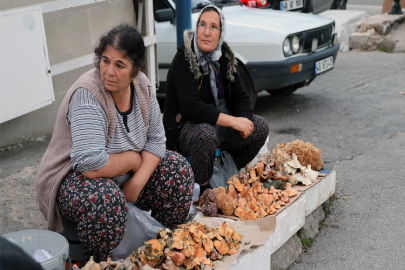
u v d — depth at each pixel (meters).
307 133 5.20
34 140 4.32
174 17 5.68
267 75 5.36
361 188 3.86
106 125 2.25
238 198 3.00
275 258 2.81
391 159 4.42
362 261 2.93
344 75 7.69
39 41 4.04
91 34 4.67
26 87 3.98
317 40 5.67
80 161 2.15
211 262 2.31
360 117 5.65
